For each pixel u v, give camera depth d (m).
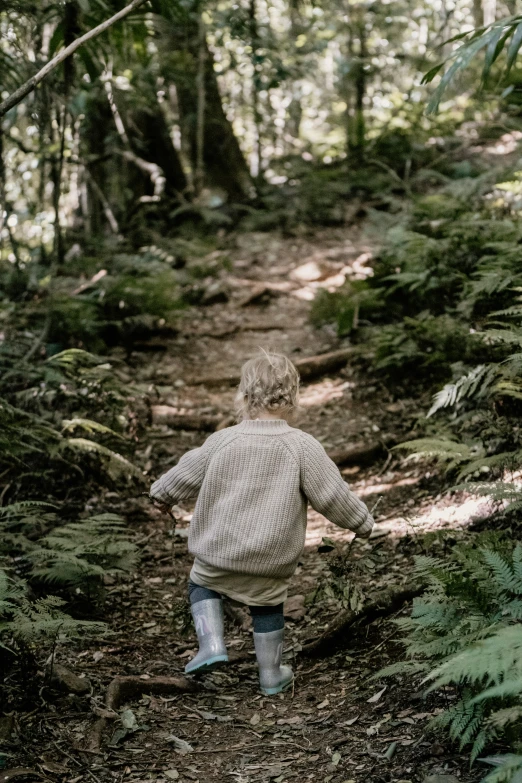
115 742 2.79
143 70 10.55
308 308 9.80
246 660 3.49
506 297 5.75
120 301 8.59
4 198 7.95
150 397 7.12
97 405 5.71
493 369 4.47
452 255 6.88
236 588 3.10
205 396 7.34
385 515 4.77
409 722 2.75
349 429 6.14
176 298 9.57
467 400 5.26
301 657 3.47
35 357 7.17
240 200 14.98
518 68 13.47
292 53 12.61
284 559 3.04
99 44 5.75
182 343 8.69
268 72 11.05
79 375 5.80
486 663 1.98
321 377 7.42
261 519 3.02
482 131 14.86
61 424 5.38
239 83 16.92
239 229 13.82
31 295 8.66
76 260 9.89
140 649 3.57
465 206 8.20
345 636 3.51
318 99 19.88
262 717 3.00
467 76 16.69
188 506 5.33
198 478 3.13
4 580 2.96
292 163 16.42
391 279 7.72
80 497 5.18
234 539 3.02
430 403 6.02
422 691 2.90
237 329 9.09
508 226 6.58
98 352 7.80
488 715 2.43
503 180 8.55
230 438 3.13
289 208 14.09
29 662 3.14
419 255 7.06
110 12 5.46
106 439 5.54
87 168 10.73
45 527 4.54
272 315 9.64
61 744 2.75
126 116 11.62
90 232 11.49
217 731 2.91
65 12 5.54
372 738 2.72
